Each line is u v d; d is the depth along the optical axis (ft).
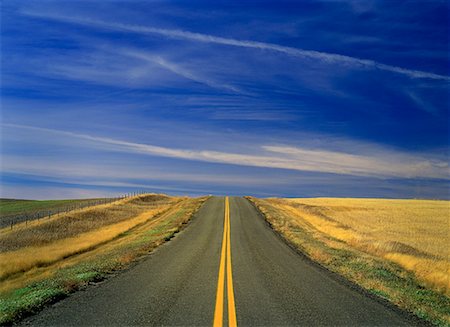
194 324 22.43
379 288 33.55
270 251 56.54
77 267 46.47
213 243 64.69
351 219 140.97
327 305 27.45
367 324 23.56
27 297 27.68
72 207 193.47
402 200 270.05
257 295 29.86
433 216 157.69
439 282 37.60
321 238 75.20
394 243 72.59
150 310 25.17
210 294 29.84
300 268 43.01
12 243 94.58
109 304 26.66
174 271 39.91
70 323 22.56
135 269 41.11
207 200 181.88
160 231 87.04
